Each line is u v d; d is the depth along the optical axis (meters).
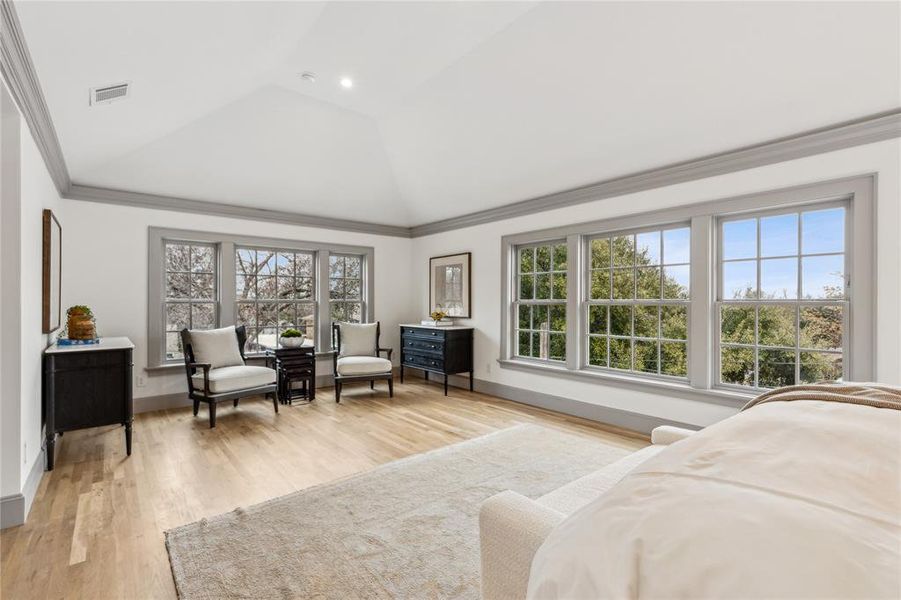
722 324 3.29
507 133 3.83
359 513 2.24
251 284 5.09
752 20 2.33
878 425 0.94
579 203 4.14
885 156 2.47
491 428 3.78
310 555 1.87
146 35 2.06
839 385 1.25
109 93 2.53
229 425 3.83
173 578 1.72
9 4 1.58
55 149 2.93
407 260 6.35
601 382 3.96
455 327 5.36
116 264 4.16
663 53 2.66
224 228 4.80
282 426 3.81
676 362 3.57
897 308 2.45
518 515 1.10
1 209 2.12
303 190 4.98
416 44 3.09
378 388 5.50
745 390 3.13
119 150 3.66
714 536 0.65
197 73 2.73
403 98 3.90
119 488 2.54
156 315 4.34
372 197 5.47
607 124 3.29
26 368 2.29
